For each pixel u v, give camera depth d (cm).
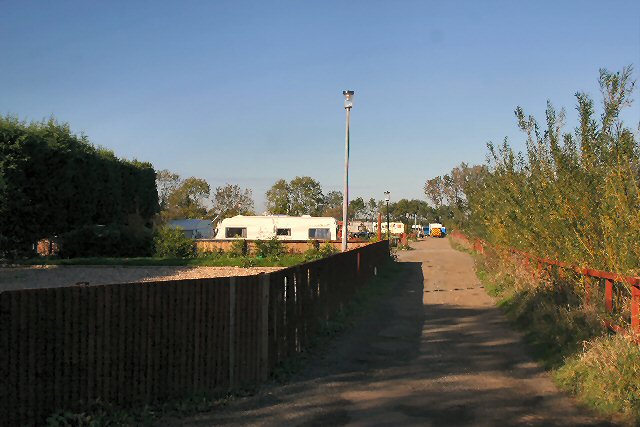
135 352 594
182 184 9625
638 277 683
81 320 551
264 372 736
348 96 2352
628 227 774
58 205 3275
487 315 1280
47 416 522
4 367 495
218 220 9350
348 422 567
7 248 3062
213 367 673
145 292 605
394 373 775
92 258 3300
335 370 795
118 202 3991
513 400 639
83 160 3459
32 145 3098
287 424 561
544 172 1249
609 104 984
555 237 1165
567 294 1048
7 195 2902
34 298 518
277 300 800
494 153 2033
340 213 11331
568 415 581
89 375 555
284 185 10794
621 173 800
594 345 707
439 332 1081
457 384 713
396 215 11650
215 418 580
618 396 582
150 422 556
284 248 3653
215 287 680
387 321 1213
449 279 2167
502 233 1883
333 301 1209
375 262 2336
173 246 3491
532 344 933
